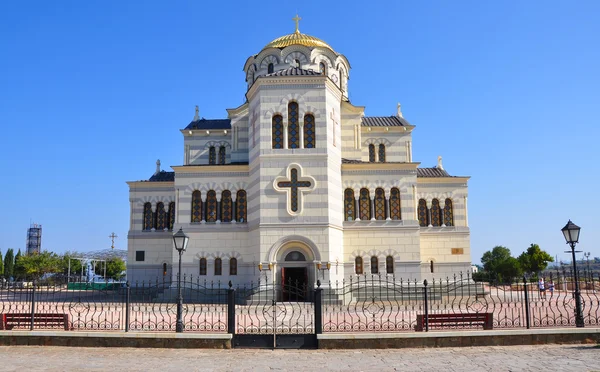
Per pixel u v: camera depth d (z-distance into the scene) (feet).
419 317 73.97
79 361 59.36
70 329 76.13
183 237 74.90
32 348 67.21
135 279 157.89
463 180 158.71
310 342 67.31
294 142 130.00
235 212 139.74
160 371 54.39
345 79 164.45
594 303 119.44
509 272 270.87
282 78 130.93
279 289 123.95
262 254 124.77
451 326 74.08
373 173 142.00
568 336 68.54
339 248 132.87
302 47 151.02
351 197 141.69
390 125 165.37
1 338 69.26
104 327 80.43
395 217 140.26
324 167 128.26
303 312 104.99
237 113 160.86
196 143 163.22
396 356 61.41
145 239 159.63
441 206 157.99
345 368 55.26
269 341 67.36
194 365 57.26
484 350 64.44
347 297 129.08
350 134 154.40
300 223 125.80
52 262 303.89
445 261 154.40
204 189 140.77
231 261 138.21
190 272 137.08
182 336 67.72
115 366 56.80
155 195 161.68
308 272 125.80
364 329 77.87
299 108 130.41
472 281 149.79
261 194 127.24
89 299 142.92
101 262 354.54
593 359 58.18
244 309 110.32
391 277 136.77
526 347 66.08
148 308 112.78
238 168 140.36
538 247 284.20
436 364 56.65
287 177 127.54
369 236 138.92
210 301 131.85
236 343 67.77
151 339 67.87
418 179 157.79
